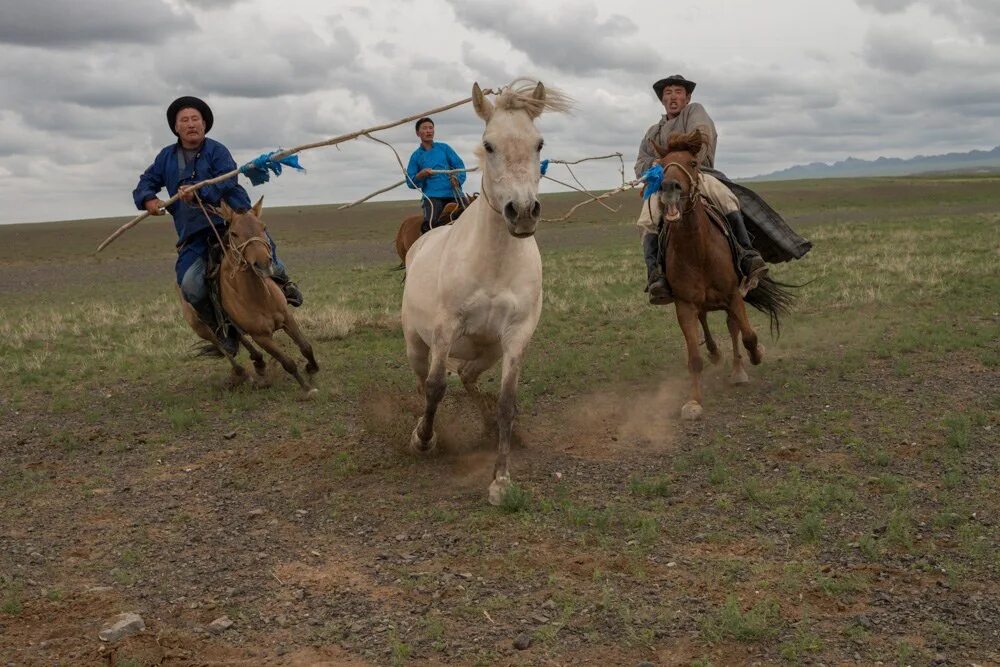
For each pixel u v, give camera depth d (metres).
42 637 4.35
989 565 4.60
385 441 7.47
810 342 10.59
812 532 5.10
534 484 6.28
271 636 4.29
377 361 11.14
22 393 10.35
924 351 9.65
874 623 4.09
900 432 6.86
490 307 5.93
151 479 6.95
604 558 4.95
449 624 4.29
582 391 9.02
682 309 8.03
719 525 5.35
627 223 54.62
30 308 21.11
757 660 3.85
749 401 8.15
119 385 10.64
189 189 7.97
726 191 8.31
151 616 4.57
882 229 28.16
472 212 5.95
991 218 31.09
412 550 5.25
